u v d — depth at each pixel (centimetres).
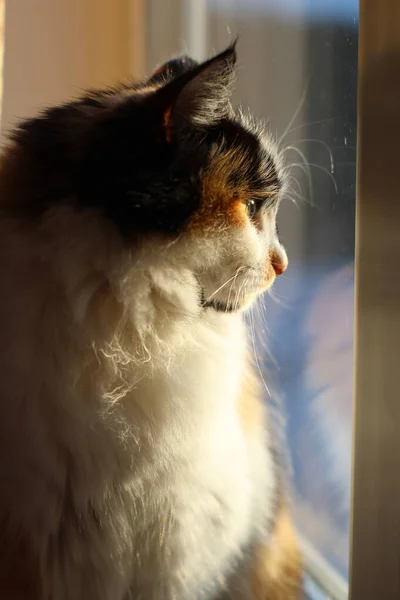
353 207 84
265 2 98
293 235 93
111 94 80
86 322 74
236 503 79
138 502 76
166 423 75
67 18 120
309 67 94
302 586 87
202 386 77
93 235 74
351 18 85
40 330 74
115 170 74
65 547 75
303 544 89
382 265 68
